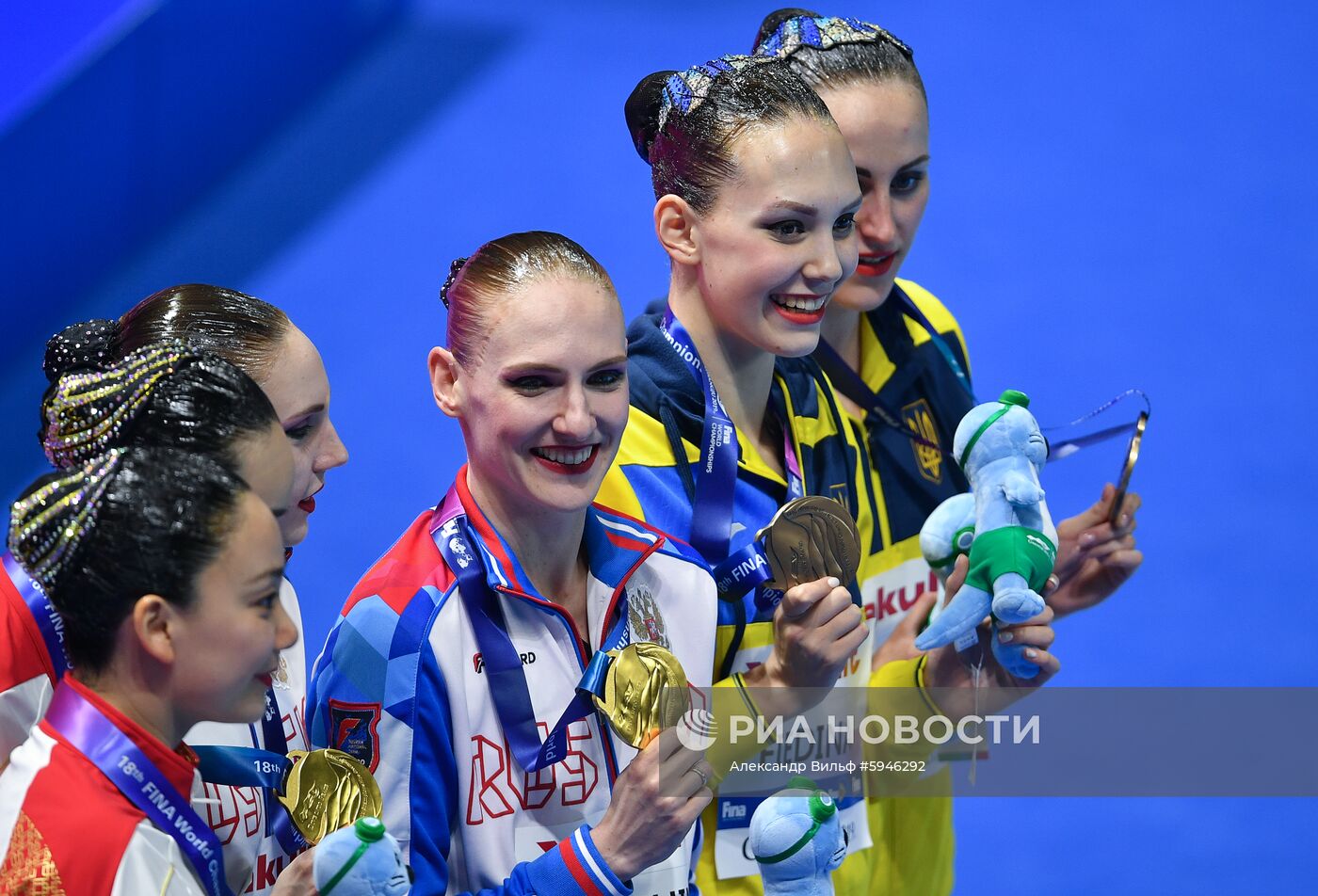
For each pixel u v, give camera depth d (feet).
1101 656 68.39
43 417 28.32
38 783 23.04
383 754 28.17
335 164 104.01
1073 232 99.25
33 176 89.56
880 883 38.63
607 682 28.86
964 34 123.85
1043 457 34.17
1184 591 72.54
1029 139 109.19
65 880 22.38
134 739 23.71
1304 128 110.01
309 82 115.03
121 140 96.89
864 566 38.81
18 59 93.86
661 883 30.48
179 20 102.94
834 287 33.30
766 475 35.06
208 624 23.43
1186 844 60.23
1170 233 98.99
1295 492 78.23
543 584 30.32
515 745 29.01
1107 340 88.58
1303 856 59.26
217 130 104.88
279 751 30.22
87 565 23.18
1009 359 86.53
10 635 26.73
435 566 29.22
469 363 28.84
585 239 94.58
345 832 25.30
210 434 24.99
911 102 37.45
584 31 124.06
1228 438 81.82
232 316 28.43
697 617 31.81
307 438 29.27
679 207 33.30
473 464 29.86
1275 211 101.14
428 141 107.65
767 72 33.50
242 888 29.09
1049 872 58.59
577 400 28.19
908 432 39.93
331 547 70.18
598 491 31.83
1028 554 32.83
